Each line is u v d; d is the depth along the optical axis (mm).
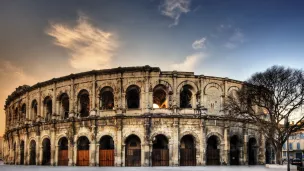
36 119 76688
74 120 68000
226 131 66625
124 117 63906
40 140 74312
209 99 67500
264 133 67375
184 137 66250
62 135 69688
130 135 63812
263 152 72375
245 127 69688
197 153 63844
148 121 63375
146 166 61500
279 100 59688
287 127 57281
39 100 76812
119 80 66188
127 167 59250
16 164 82250
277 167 56281
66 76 71250
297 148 117062
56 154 70000
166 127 63625
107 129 65000
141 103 64875
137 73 66000
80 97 70500
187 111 64750
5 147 96250
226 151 65938
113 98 71250
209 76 68250
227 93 69062
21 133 81750
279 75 60219
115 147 63562
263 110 75562
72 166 65188
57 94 72938
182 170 49375
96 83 68000
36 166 67812
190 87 67625
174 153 62500
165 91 66375
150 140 62875
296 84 59469
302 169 44938
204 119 64875
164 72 65875
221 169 52469
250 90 63375
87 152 66250
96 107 67062
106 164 64250
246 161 68500
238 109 65125
